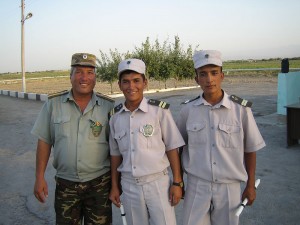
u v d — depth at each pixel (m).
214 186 2.41
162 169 2.45
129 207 2.48
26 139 8.16
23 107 15.12
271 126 8.18
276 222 3.49
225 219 2.43
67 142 2.50
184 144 2.48
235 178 2.38
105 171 2.64
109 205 2.68
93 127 2.52
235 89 18.92
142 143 2.42
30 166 5.91
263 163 5.46
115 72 19.81
